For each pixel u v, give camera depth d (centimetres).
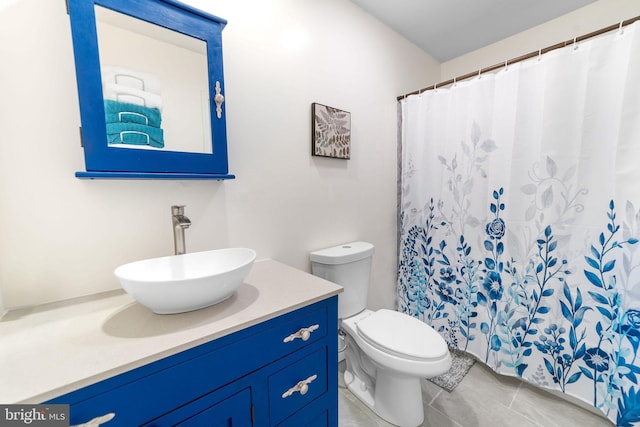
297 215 146
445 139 175
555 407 138
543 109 134
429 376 112
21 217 81
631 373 117
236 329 70
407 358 114
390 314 147
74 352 59
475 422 130
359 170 178
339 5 156
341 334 168
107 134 87
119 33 88
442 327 186
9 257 80
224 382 71
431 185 183
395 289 215
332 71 156
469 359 178
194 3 106
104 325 71
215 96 107
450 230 176
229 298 88
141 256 101
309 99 146
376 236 195
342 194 169
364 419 134
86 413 52
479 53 218
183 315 76
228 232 122
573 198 129
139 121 93
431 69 229
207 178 107
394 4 165
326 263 146
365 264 158
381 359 120
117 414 56
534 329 146
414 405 128
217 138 109
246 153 124
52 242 85
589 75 121
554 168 133
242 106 121
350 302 153
